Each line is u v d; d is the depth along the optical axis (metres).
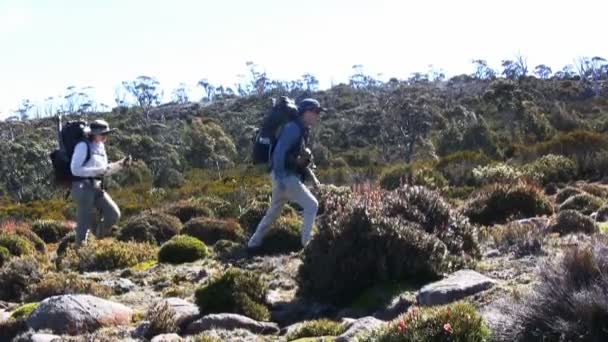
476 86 64.00
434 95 58.44
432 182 21.41
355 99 62.25
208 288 7.28
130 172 37.62
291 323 7.18
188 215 17.41
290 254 11.18
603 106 48.16
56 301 7.02
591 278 4.98
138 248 12.02
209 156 45.22
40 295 8.67
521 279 6.64
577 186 18.50
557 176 22.22
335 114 54.94
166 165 41.34
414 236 7.77
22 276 9.44
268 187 20.88
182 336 6.64
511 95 48.25
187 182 36.00
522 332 4.77
